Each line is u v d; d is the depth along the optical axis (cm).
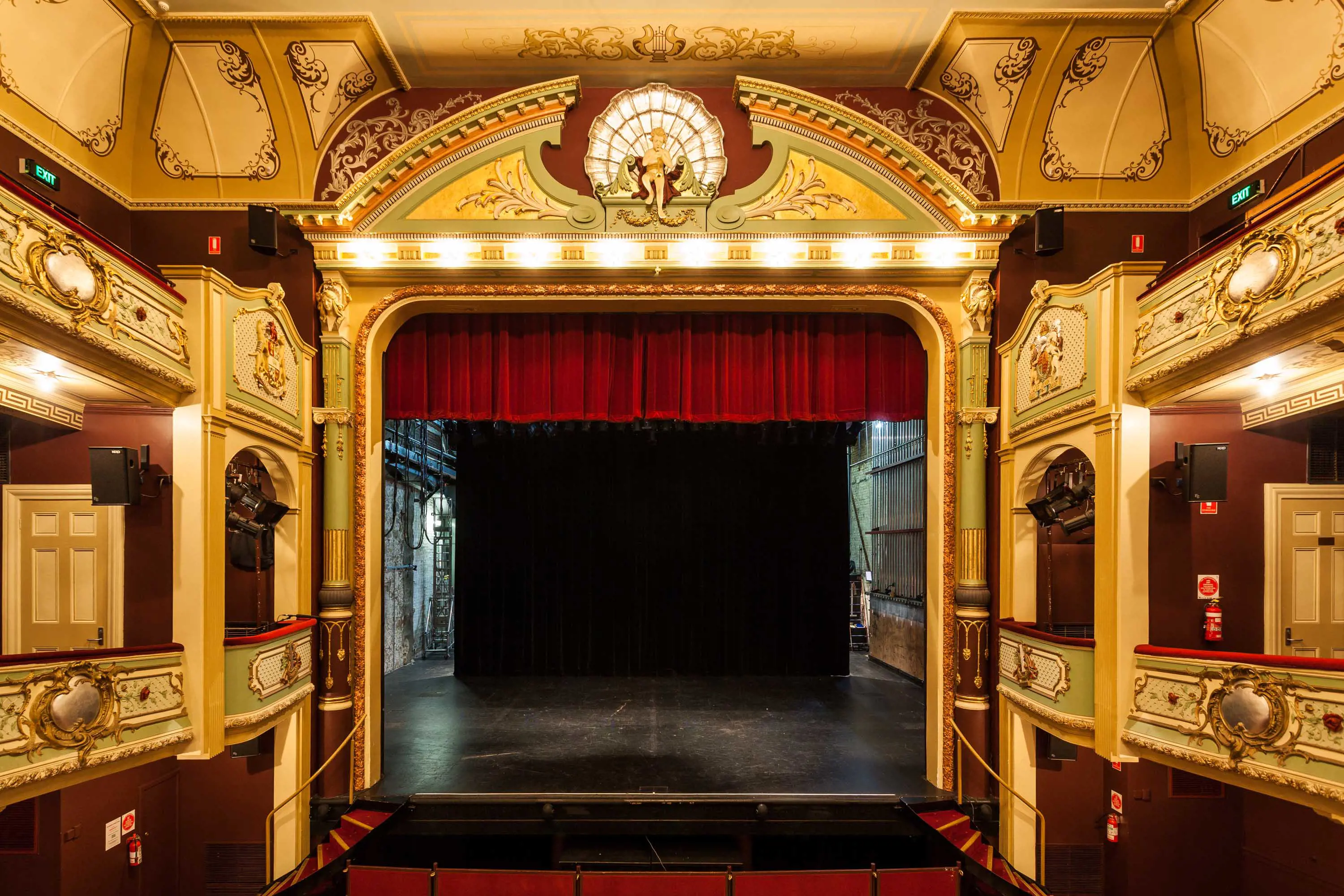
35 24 543
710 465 1123
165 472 528
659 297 691
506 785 643
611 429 1099
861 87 711
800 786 646
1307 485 534
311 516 673
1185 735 480
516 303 701
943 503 691
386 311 693
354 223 671
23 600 538
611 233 680
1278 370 452
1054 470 661
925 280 696
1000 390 682
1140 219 688
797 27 635
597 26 633
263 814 632
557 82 671
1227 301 448
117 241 661
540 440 1122
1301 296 398
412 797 621
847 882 553
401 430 1112
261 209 656
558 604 1106
